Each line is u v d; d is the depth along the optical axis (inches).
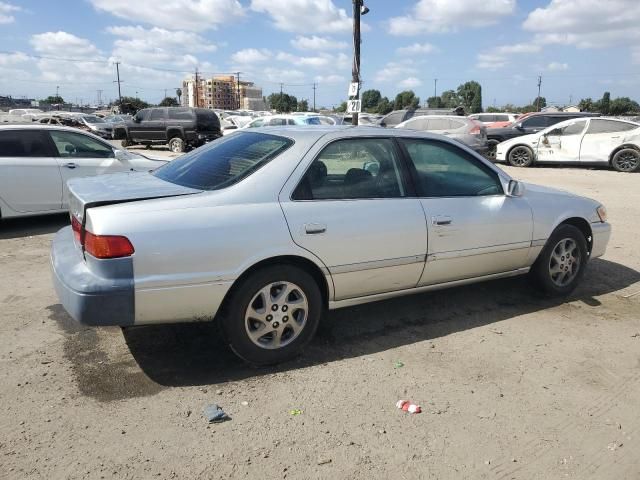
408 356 155.9
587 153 671.8
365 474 106.2
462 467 109.2
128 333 166.1
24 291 203.2
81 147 327.9
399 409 128.8
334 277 150.6
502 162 762.8
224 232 133.4
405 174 165.2
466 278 179.8
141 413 124.3
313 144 151.5
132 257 125.4
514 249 185.3
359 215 151.7
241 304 138.7
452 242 169.6
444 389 138.3
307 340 150.6
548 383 142.9
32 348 155.3
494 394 136.7
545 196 197.5
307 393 134.7
